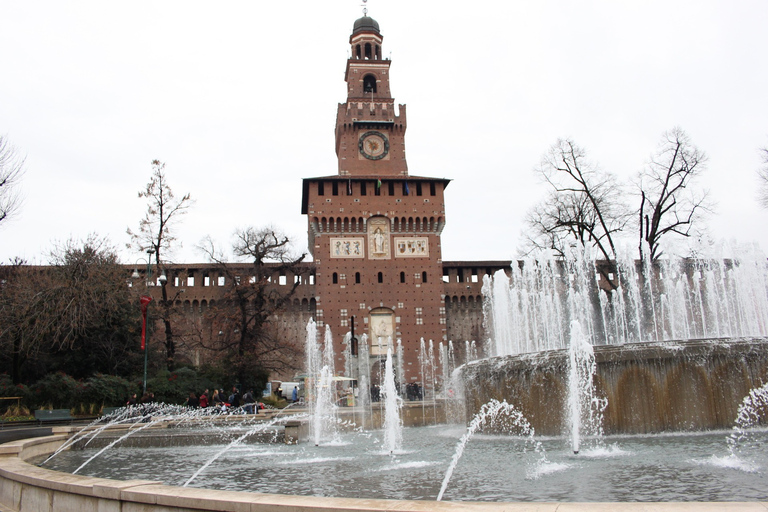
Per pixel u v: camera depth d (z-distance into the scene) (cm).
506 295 4325
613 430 1872
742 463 1265
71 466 1648
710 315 4634
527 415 2038
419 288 6844
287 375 6631
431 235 7006
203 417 3012
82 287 4097
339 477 1339
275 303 6156
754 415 1869
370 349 6644
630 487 1047
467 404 2381
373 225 6956
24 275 4434
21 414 3347
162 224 5084
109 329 4353
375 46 7800
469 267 7138
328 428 2892
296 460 1706
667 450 1506
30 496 972
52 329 4000
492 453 1647
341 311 6694
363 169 7206
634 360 1881
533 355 2039
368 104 7425
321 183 7031
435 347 6700
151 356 4759
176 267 6650
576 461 1407
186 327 6366
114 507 809
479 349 7012
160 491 782
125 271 4969
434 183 7131
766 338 1906
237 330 5475
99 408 3616
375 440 2334
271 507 679
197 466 1616
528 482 1146
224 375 4900
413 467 1472
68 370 4222
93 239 4934
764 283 3734
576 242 5091
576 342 1916
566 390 1944
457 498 1019
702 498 929
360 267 6831
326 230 6881
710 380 1875
